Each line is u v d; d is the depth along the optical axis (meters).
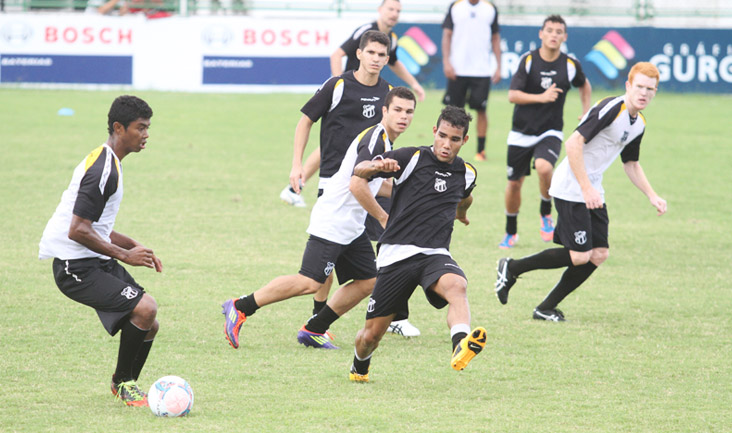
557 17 34.91
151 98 74.94
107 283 17.53
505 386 19.53
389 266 19.09
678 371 20.91
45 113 64.69
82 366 19.97
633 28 83.25
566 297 28.14
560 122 35.56
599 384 19.80
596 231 25.48
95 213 17.11
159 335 22.66
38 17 77.38
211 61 79.62
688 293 28.75
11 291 26.02
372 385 19.39
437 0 84.38
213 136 59.38
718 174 51.06
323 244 21.81
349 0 84.00
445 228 19.19
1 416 16.72
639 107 25.00
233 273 29.08
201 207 39.38
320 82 81.25
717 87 85.19
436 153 19.06
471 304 27.00
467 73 53.75
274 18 79.88
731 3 89.38
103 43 78.31
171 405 16.77
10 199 38.94
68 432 15.95
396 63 37.47
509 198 34.44
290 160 52.34
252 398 18.19
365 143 20.41
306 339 22.36
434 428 16.53
